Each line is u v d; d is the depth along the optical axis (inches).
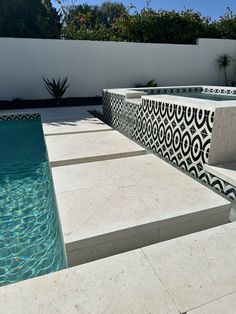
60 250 83.5
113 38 495.5
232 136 104.2
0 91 343.3
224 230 69.1
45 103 346.3
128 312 46.1
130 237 70.3
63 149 140.1
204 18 490.6
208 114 101.4
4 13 527.5
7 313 46.3
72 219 73.2
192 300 48.3
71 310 46.7
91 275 54.3
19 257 81.4
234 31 499.8
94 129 190.2
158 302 47.9
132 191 90.0
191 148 115.6
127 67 392.8
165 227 74.0
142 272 54.8
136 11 476.7
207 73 439.5
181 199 84.0
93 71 378.0
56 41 348.2
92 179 100.7
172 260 58.1
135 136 180.1
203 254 59.8
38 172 148.7
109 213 76.0
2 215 104.4
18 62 340.2
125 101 189.3
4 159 170.4
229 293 49.6
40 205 112.3
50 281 53.0
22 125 264.8
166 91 278.8
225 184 96.5
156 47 397.4
